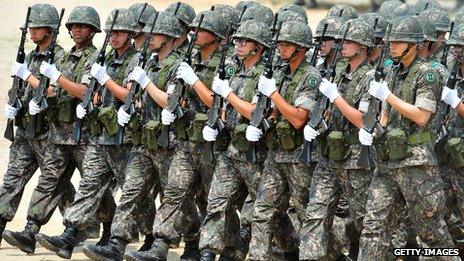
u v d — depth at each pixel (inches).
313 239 1198.3
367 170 1184.2
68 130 1382.9
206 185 1311.5
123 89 1338.6
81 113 1350.9
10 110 1414.9
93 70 1334.9
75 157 1403.8
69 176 1423.5
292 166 1212.5
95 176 1355.8
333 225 1264.8
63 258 1362.0
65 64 1396.4
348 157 1186.0
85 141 1382.9
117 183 1439.5
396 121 1152.2
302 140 1205.7
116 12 1365.7
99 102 1363.2
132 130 1316.4
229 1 3526.1
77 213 1348.4
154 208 1364.4
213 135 1248.8
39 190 1403.8
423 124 1127.0
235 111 1259.8
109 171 1366.9
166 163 1314.0
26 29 1405.0
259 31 1246.9
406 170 1136.8
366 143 1142.3
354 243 1294.3
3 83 2566.4
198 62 1305.4
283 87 1216.8
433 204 1137.4
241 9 1524.4
